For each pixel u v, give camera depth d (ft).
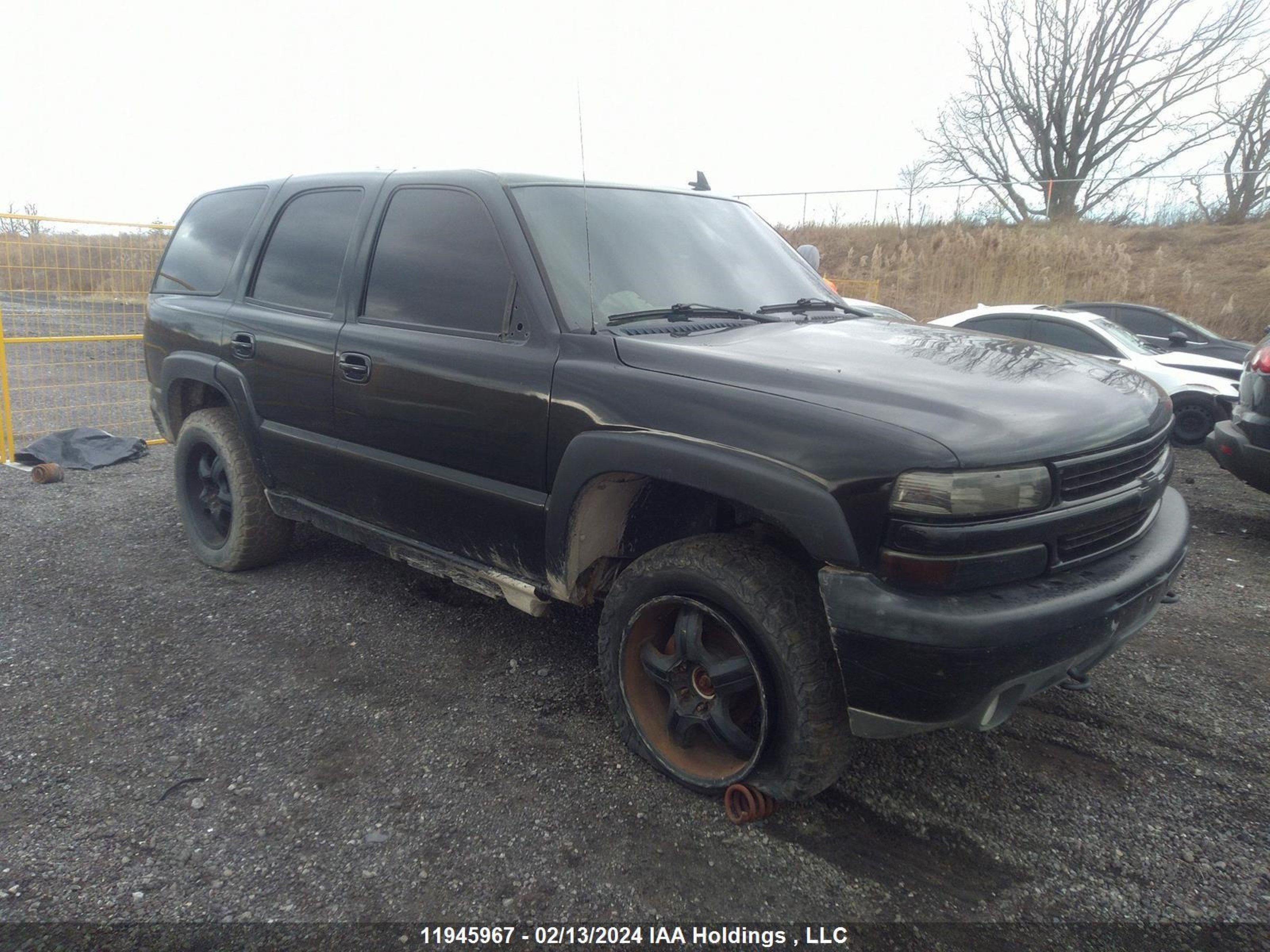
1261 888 7.76
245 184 14.96
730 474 7.88
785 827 8.49
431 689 11.07
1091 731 10.38
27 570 14.66
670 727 9.05
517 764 9.46
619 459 8.64
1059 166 101.50
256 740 9.85
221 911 7.25
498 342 10.01
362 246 11.92
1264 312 57.26
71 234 24.68
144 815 8.48
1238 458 17.35
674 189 12.61
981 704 7.32
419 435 10.77
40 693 10.75
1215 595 14.98
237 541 14.26
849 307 12.43
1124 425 8.32
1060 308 38.06
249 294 13.73
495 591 10.66
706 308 10.42
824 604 7.70
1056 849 8.27
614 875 7.77
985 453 7.14
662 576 8.72
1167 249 69.82
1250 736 10.32
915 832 8.48
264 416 13.19
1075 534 7.81
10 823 8.30
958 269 67.15
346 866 7.84
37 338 22.43
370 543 12.21
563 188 11.05
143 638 12.31
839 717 7.95
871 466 7.21
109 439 23.20
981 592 7.30
